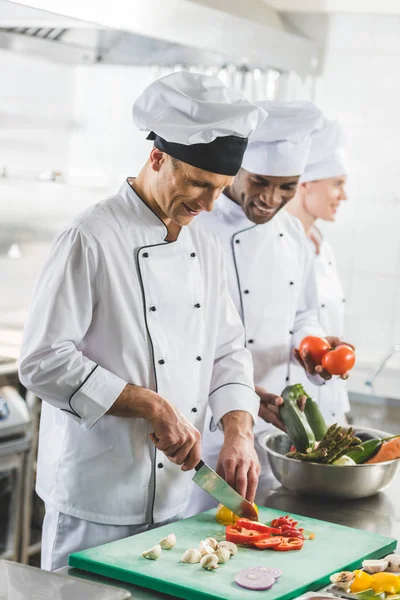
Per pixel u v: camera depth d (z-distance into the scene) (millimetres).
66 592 1170
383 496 1845
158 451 1670
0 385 2730
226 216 2207
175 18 2395
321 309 2930
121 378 1646
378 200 3707
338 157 2771
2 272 3320
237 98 1633
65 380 1544
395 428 3213
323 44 3721
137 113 1623
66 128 3770
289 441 1984
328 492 1754
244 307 2209
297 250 2354
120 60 3096
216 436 2115
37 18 2129
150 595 1310
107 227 1631
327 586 1346
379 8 3484
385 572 1357
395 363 3670
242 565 1386
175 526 1571
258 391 1954
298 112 1999
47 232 3496
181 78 1600
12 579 1208
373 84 3668
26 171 3594
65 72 3729
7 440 2707
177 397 1715
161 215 1686
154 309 1669
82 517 1651
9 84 3443
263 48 3014
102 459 1646
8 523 2768
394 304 3711
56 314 1565
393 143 3660
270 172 2035
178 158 1554
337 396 2891
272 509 1693
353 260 3775
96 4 2074
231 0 2951
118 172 3768
